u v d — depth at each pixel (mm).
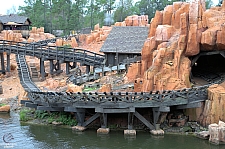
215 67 38125
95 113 28734
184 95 27453
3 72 48031
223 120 27094
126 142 25016
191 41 31031
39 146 24250
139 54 40438
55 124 29297
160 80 30141
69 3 81875
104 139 25641
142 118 26969
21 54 46812
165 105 26781
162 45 33000
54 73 46062
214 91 27781
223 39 29438
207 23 31203
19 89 41281
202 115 28203
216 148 23797
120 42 43094
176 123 27891
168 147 24031
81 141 25281
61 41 58344
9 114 33500
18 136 26469
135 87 32250
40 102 30156
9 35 61031
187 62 31641
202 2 33156
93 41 58844
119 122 28359
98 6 84375
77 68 44219
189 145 24391
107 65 42656
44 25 84875
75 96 27781
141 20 56000
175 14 34500
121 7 81375
